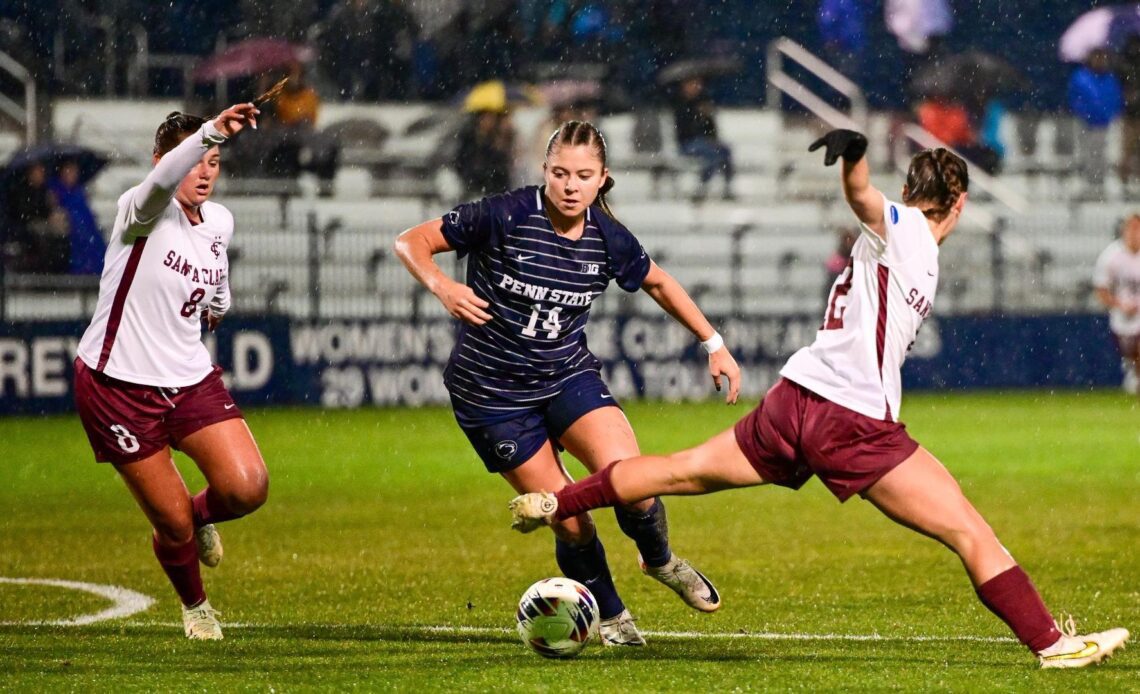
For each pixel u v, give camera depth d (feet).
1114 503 119.44
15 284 191.93
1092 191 254.47
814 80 258.57
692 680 54.90
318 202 218.18
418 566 90.53
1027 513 114.32
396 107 234.99
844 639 65.36
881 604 76.23
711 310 225.35
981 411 197.47
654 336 210.38
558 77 240.73
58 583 84.48
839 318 54.80
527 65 239.71
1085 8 265.13
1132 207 249.55
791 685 53.93
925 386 222.89
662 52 245.45
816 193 245.04
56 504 121.80
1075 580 84.02
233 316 192.85
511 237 61.93
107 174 215.92
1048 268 238.48
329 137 218.79
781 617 72.23
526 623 58.23
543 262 62.08
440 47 236.22
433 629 68.69
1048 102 262.06
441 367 203.31
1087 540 100.37
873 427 53.88
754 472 55.67
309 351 196.95
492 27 237.86
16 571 89.15
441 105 235.81
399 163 224.53
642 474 56.49
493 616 72.79
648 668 57.41
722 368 66.33
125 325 63.98
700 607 66.54
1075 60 256.73
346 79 233.35
